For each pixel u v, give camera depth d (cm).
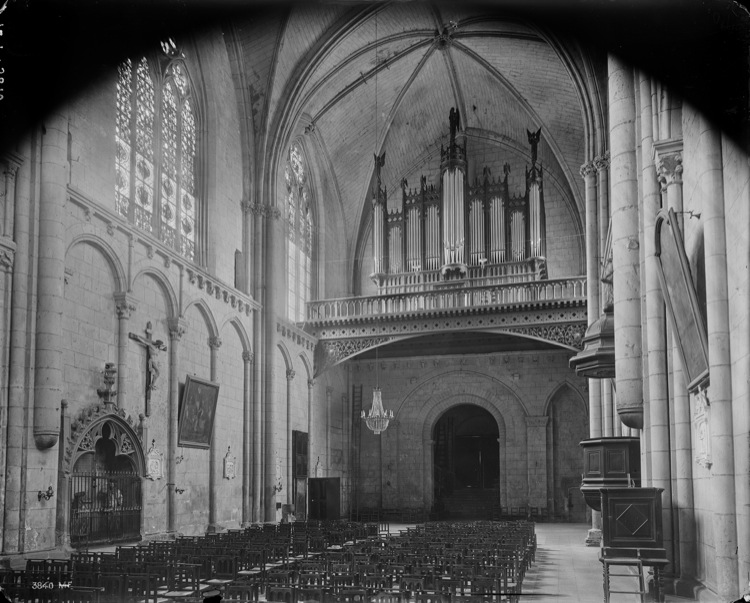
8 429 1705
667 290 1166
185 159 2741
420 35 3447
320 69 3325
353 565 1302
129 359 2225
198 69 2803
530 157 4062
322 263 3903
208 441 2683
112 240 2150
